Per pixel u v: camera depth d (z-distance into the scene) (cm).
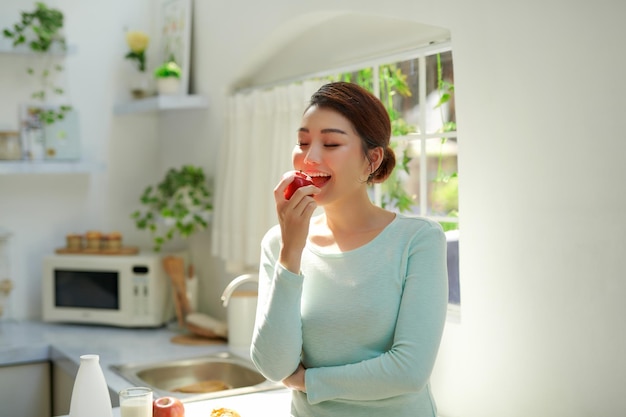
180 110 382
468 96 200
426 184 248
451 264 241
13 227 371
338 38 277
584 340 171
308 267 150
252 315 311
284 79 309
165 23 383
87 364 182
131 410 178
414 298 141
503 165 190
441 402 213
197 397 233
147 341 326
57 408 315
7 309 370
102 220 392
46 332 343
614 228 163
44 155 358
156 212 388
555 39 175
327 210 153
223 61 337
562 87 174
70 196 384
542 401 182
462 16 201
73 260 352
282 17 285
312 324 147
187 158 377
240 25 319
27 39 359
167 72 349
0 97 363
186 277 359
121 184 396
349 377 141
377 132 148
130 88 389
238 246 316
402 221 148
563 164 174
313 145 147
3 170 336
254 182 305
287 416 210
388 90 265
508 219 189
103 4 387
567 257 174
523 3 183
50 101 375
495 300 194
